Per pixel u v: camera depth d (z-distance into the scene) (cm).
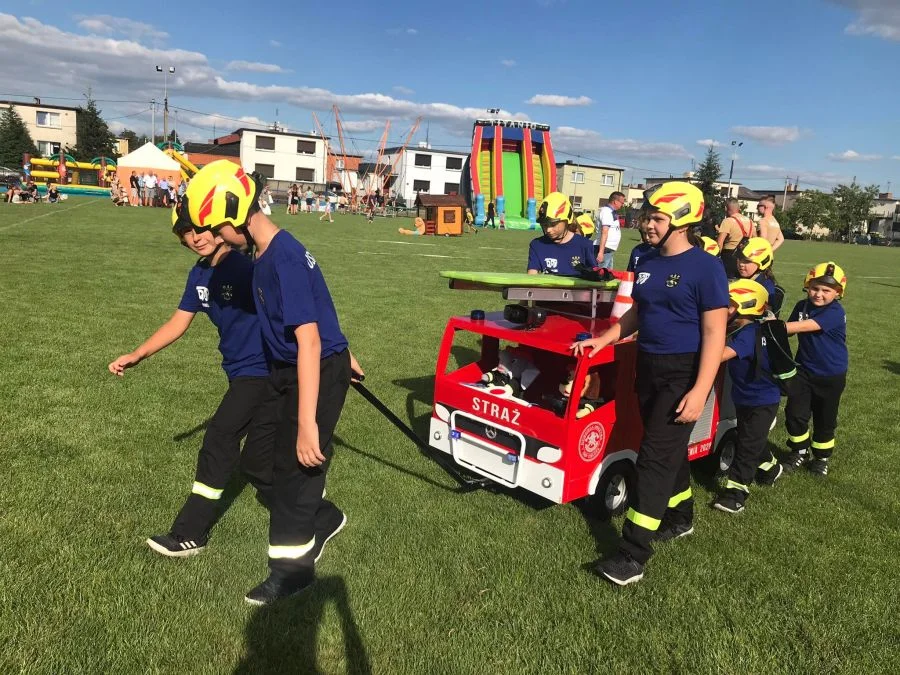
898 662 271
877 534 388
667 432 319
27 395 513
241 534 335
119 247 1516
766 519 403
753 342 391
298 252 260
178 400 529
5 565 289
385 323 902
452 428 419
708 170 6084
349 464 434
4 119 6731
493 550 339
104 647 247
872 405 665
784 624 294
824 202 7850
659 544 361
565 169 7562
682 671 259
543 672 252
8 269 1105
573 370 388
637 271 328
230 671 240
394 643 262
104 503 354
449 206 3128
